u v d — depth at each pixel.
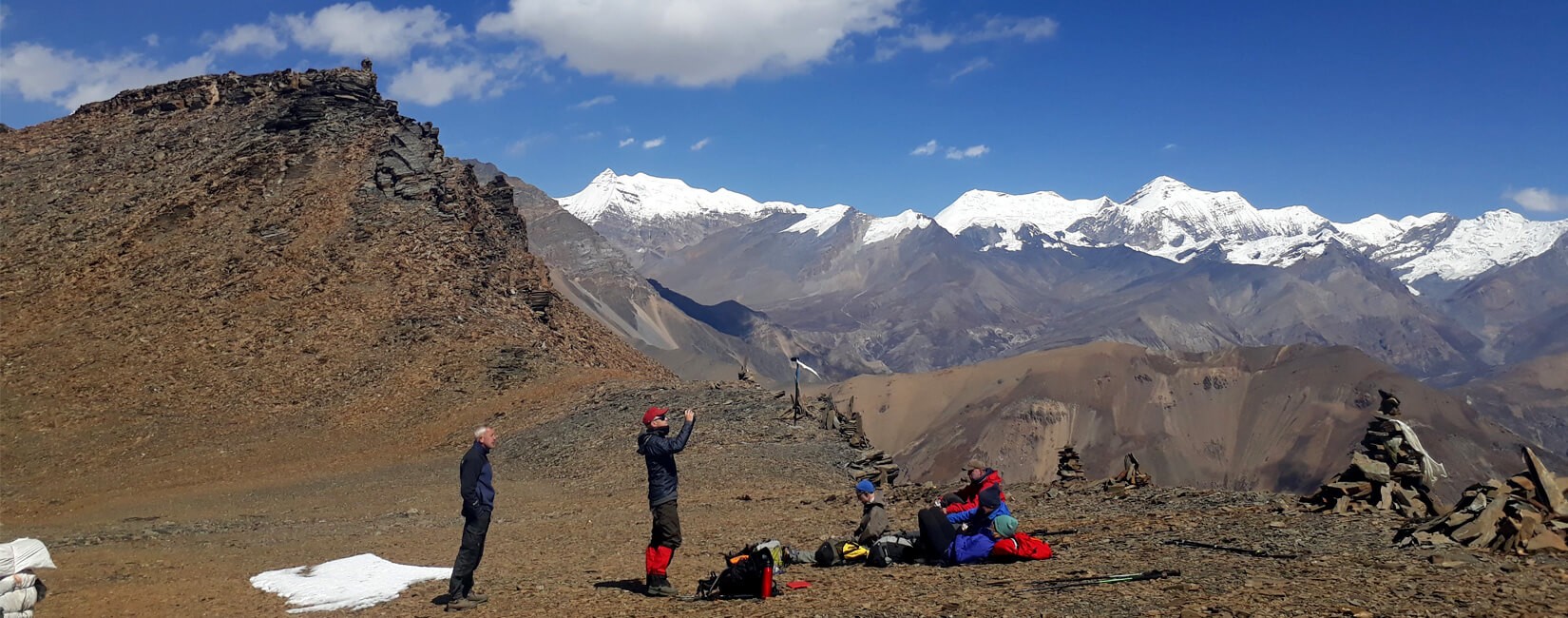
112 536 24.55
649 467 12.34
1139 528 14.27
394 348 63.19
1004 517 12.48
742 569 11.48
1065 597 9.69
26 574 11.13
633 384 52.50
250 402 56.81
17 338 66.81
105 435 51.22
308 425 53.25
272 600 13.91
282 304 69.25
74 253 81.50
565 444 41.50
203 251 77.62
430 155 90.56
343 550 19.00
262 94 114.12
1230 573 10.24
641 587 12.88
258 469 44.97
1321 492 14.02
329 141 93.94
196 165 95.56
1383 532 11.74
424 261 74.94
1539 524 10.52
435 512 28.45
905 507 21.22
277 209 83.44
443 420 52.47
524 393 55.03
